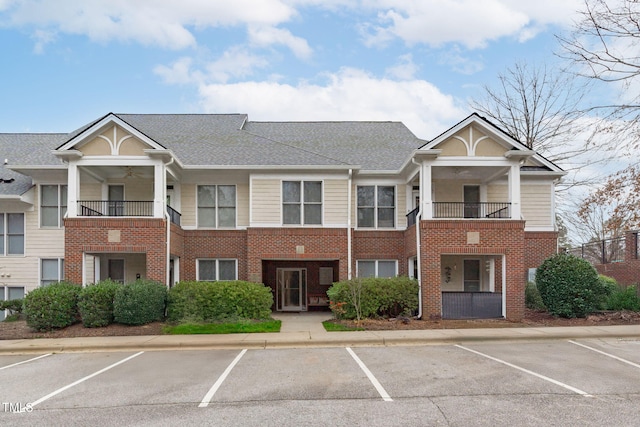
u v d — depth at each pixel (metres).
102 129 17.70
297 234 19.33
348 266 19.34
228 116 26.50
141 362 11.43
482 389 8.46
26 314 15.63
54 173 20.28
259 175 19.58
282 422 6.88
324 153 22.53
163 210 17.69
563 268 16.91
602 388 8.45
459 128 17.72
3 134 23.88
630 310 17.78
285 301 22.47
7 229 20.34
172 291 17.03
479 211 20.69
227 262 20.27
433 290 17.42
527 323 16.30
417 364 10.63
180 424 6.88
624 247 23.02
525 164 21.62
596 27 16.33
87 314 15.78
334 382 9.13
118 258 20.34
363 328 15.60
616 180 22.11
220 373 10.08
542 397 7.93
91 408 7.71
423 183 17.89
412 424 6.71
